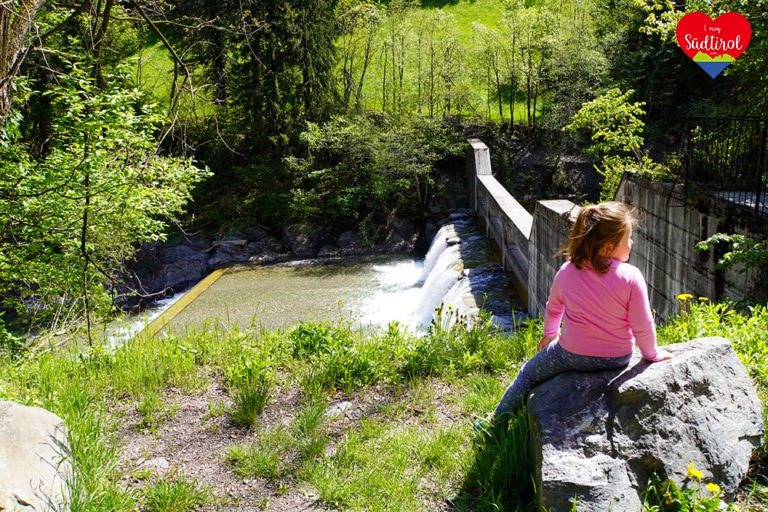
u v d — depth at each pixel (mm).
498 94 25453
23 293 10688
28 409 3160
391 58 26922
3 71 6852
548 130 23516
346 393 4730
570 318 2953
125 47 21734
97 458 3586
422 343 5332
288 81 22500
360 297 16375
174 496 3357
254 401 4523
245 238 21500
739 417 2896
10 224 9016
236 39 19344
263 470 3693
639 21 23609
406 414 4324
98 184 8633
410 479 3479
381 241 21328
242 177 22750
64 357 5781
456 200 22578
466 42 29828
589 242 2807
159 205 10414
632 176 9500
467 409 4246
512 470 3252
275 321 14617
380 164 21031
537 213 10469
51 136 9219
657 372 2824
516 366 4930
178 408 4633
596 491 2568
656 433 2736
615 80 23719
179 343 5910
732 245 5887
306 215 21781
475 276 13867
